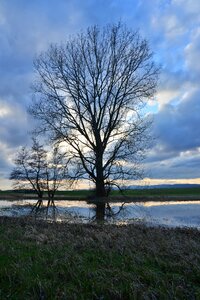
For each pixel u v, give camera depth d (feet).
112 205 118.21
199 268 34.06
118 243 43.91
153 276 32.27
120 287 29.78
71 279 31.63
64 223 65.41
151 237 48.91
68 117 138.82
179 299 28.45
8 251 38.60
